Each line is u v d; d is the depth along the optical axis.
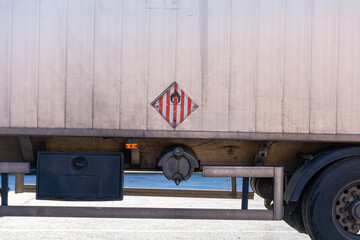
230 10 4.20
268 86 4.21
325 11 4.23
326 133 4.24
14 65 4.20
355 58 4.25
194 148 4.60
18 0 4.20
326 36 4.23
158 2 4.18
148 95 4.19
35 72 4.20
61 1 4.20
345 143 4.55
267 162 4.70
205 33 4.19
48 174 4.21
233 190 5.26
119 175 4.25
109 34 4.19
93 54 4.19
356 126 4.26
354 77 4.25
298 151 4.65
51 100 4.20
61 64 4.20
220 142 4.60
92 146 4.58
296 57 4.22
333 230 4.18
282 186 4.29
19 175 5.25
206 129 4.20
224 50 4.19
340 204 4.26
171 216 4.21
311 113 4.23
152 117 4.19
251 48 4.20
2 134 4.21
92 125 4.20
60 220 6.99
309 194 4.25
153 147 4.59
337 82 4.24
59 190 4.21
